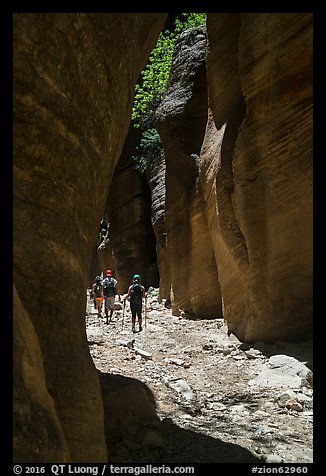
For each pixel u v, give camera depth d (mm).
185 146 13930
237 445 4754
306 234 8125
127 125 5672
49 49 3316
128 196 22781
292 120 7957
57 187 3414
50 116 3324
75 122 3645
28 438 2289
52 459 2393
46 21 3277
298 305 8469
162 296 16594
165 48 20250
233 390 6742
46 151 3297
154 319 13414
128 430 4957
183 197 13734
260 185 8523
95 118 4031
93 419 3246
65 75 3512
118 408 5371
